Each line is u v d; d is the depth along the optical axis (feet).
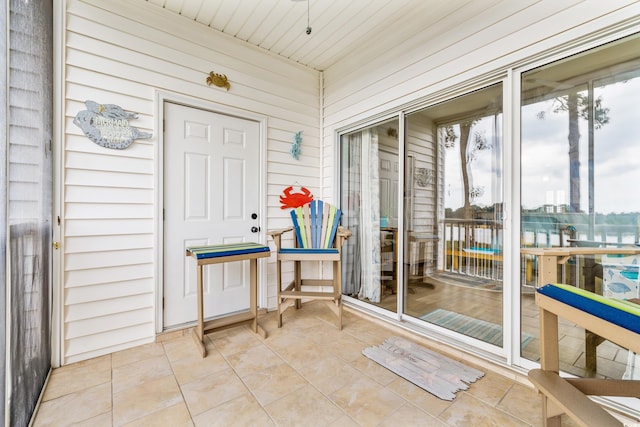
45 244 5.31
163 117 7.48
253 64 9.16
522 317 5.74
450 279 7.52
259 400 4.95
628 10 4.39
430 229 7.89
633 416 4.38
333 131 10.46
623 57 4.80
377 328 8.18
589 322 2.96
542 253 4.83
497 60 5.91
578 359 5.37
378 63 8.63
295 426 4.35
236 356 6.49
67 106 6.15
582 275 5.24
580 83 5.22
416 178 8.05
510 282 5.79
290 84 10.11
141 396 5.06
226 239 8.62
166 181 7.55
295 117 10.25
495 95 6.35
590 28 4.75
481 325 6.81
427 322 7.55
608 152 5.02
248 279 9.15
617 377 5.00
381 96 8.55
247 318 7.65
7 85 3.49
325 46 9.20
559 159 5.45
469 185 6.98
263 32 8.45
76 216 6.26
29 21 4.43
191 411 4.68
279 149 9.86
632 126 4.79
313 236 9.29
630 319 2.62
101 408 4.75
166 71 7.47
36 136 4.74
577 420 2.82
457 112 7.10
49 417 4.55
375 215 9.20
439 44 7.00
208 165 8.28
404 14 7.61
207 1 7.13
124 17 6.87
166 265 7.52
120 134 6.77
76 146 6.26
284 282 10.05
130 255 6.95
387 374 5.76
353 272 10.05
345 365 6.10
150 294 7.23
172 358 6.40
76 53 6.25
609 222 5.03
